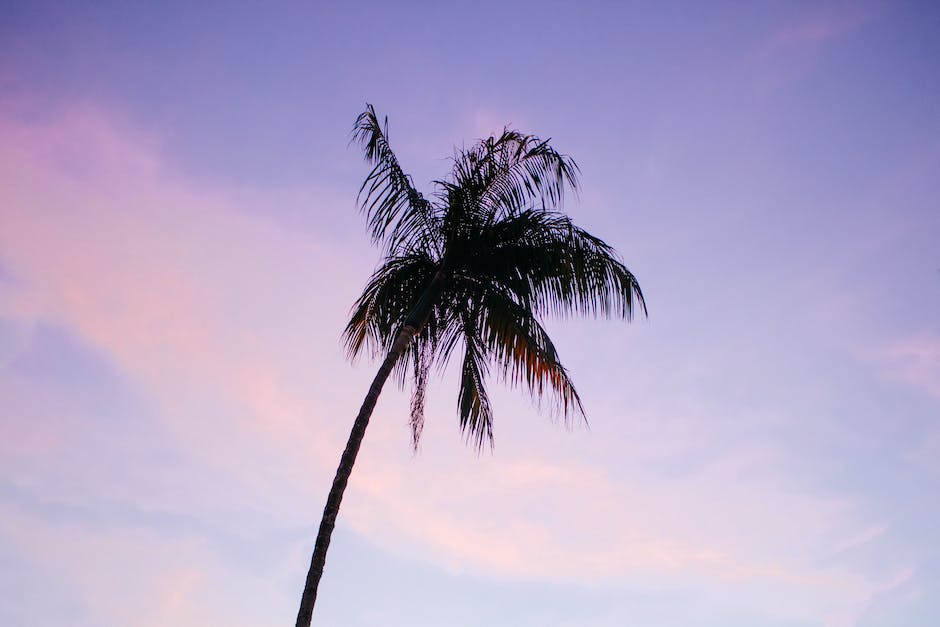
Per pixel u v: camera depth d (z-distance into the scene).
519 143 14.05
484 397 13.92
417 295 14.04
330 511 10.59
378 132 13.86
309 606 9.74
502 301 13.17
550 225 13.59
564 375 12.40
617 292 13.21
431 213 13.88
